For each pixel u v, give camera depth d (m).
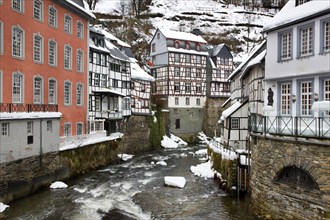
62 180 22.64
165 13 80.75
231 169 19.61
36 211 16.59
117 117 35.69
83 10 28.03
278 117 15.03
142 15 77.94
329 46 14.62
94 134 28.64
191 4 89.50
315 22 15.07
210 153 28.09
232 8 90.88
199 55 52.59
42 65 23.25
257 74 22.50
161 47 51.56
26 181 19.08
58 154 22.19
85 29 29.47
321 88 14.96
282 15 17.09
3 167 17.28
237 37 75.44
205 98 53.19
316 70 15.02
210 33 75.25
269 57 17.58
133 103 40.94
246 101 26.38
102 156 29.00
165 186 22.08
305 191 13.12
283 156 13.96
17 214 16.09
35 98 22.75
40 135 20.34
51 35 24.23
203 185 22.09
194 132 51.75
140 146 40.19
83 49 29.05
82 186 21.81
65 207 17.33
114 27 65.62
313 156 12.62
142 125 41.12
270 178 14.73
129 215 16.27
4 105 19.58
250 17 85.81
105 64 34.94
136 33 65.25
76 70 27.91
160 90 51.56
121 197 19.39
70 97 27.00
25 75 21.42
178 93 50.62
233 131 26.27
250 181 17.41
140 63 57.12
